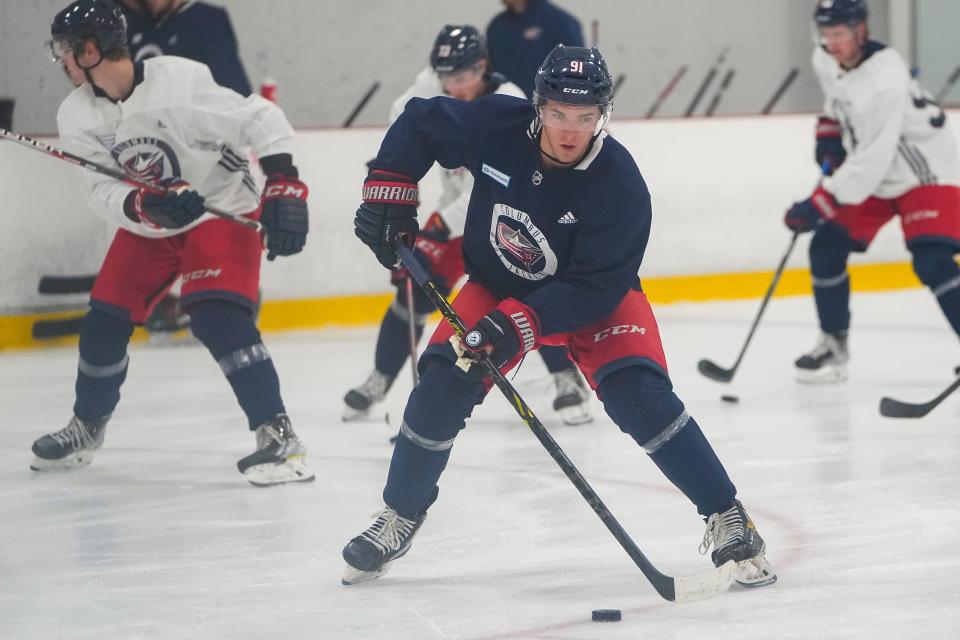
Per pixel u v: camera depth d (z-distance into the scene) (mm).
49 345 25531
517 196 9633
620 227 9477
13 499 13812
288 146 13617
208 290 13711
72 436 15008
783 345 24641
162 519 12898
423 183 27500
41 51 32062
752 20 40781
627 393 10047
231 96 13539
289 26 35906
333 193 27469
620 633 9250
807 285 31828
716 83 40750
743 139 30859
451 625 9484
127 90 13266
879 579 10484
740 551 10031
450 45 15664
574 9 39062
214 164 13773
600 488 13984
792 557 11188
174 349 25062
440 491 13906
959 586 10258
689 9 40125
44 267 25500
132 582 10766
